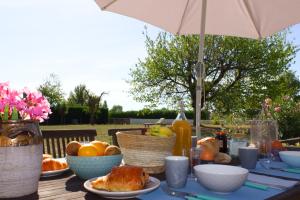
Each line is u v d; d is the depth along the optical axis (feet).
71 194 3.08
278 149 5.33
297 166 4.55
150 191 3.04
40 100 3.22
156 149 4.07
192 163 4.02
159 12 7.91
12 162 2.88
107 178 3.00
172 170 3.33
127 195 2.89
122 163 4.55
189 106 36.40
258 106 35.53
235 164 4.82
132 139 4.09
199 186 3.46
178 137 4.62
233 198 3.00
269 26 7.88
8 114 3.01
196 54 35.17
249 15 7.93
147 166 4.08
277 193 3.19
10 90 3.06
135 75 39.32
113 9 7.41
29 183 3.00
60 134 6.40
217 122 25.84
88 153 3.78
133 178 2.97
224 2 7.89
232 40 34.99
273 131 5.51
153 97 38.27
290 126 21.40
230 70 36.91
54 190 3.24
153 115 72.79
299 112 21.68
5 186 2.88
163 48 37.24
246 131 6.56
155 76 37.35
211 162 4.36
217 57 35.40
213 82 36.35
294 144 10.07
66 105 80.59
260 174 4.13
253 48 35.32
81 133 6.78
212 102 36.91
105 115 84.89
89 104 82.64
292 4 7.01
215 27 8.51
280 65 35.78
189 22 8.36
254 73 35.58
